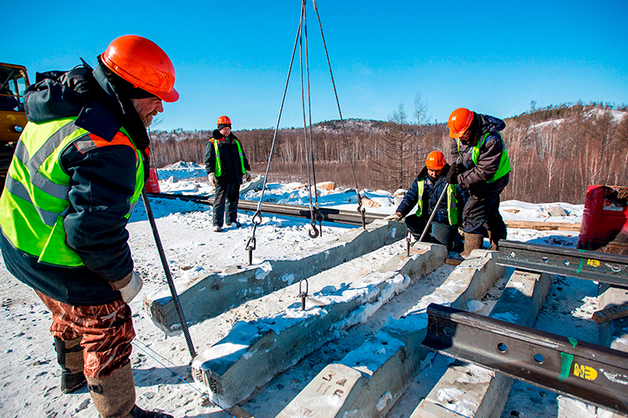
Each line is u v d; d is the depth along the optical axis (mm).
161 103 1711
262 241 5387
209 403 1898
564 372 1613
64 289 1416
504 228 4492
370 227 4824
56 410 1835
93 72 1513
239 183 6172
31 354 2336
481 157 3725
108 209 1296
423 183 4871
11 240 1391
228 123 5824
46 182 1308
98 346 1515
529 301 2516
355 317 2754
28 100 1373
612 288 2887
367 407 1691
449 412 1512
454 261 4148
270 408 1905
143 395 1969
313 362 2320
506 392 1955
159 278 3822
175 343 2516
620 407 1470
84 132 1290
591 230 3801
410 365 2092
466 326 1884
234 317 2844
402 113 29047
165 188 13344
